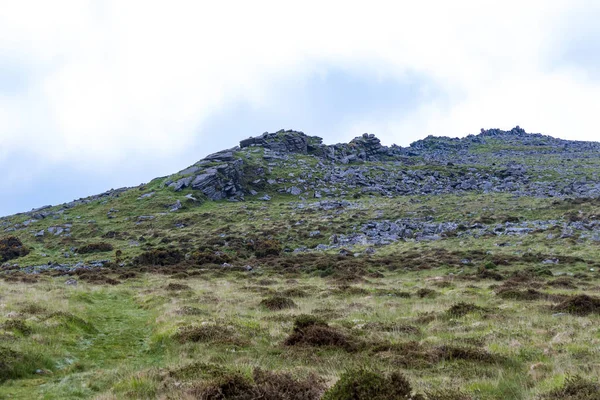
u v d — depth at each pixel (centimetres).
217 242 6281
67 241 6862
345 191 10819
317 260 5094
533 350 1392
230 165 10956
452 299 2598
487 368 1238
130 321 2150
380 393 865
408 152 19425
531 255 4569
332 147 15775
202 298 2680
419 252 5222
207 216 8169
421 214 7394
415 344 1515
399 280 3812
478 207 7500
